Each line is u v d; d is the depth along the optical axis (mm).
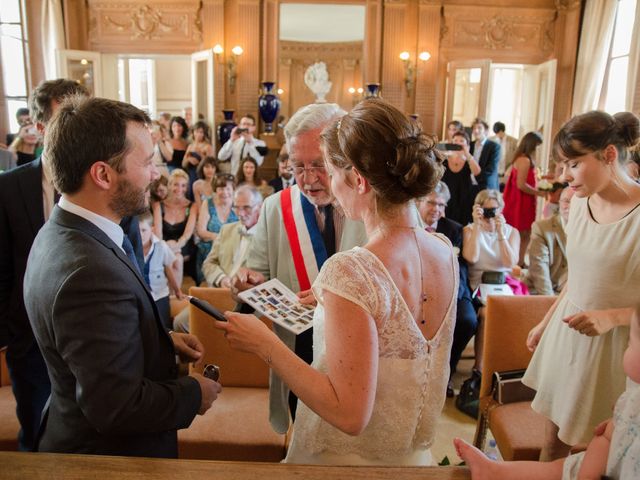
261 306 1392
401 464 1120
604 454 927
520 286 3322
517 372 2105
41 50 7219
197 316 2191
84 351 957
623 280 1462
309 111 1451
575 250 1592
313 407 941
